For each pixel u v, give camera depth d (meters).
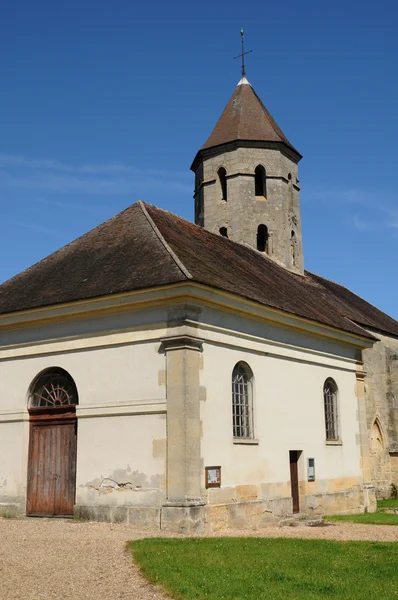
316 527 14.91
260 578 8.48
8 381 15.95
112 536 11.50
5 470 15.51
